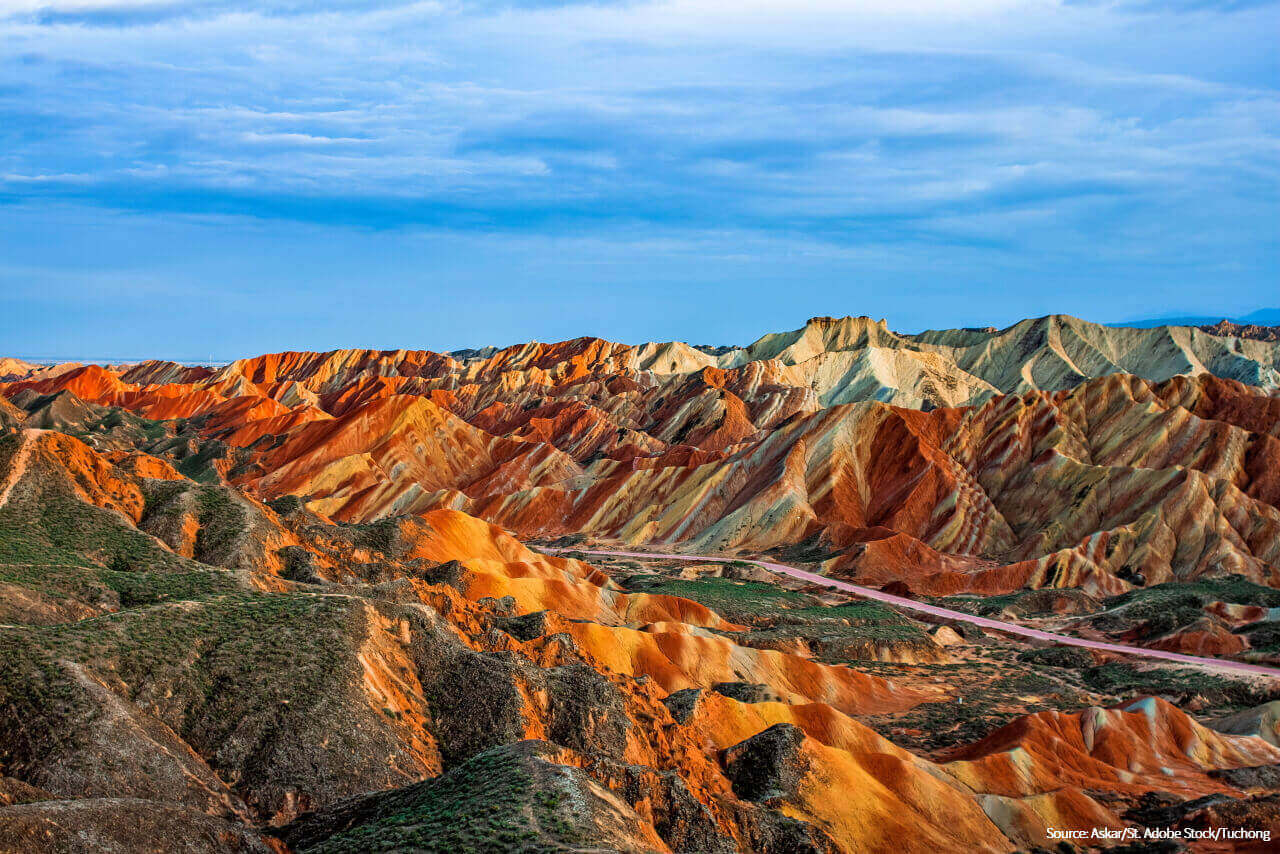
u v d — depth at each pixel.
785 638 89.00
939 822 49.97
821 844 43.91
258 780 37.62
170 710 39.31
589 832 29.97
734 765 50.66
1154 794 57.38
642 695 53.78
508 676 46.41
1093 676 85.88
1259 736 68.69
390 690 43.97
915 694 79.81
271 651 42.88
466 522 100.69
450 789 33.88
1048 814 51.88
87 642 40.72
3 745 34.59
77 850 27.31
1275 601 104.44
